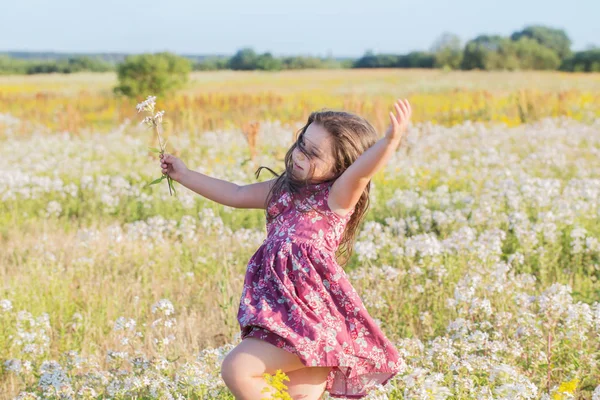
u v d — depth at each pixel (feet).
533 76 145.89
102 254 24.70
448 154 40.88
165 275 23.12
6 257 25.39
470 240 21.07
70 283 21.65
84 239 25.59
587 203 26.76
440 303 18.16
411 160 39.83
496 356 14.05
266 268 10.35
